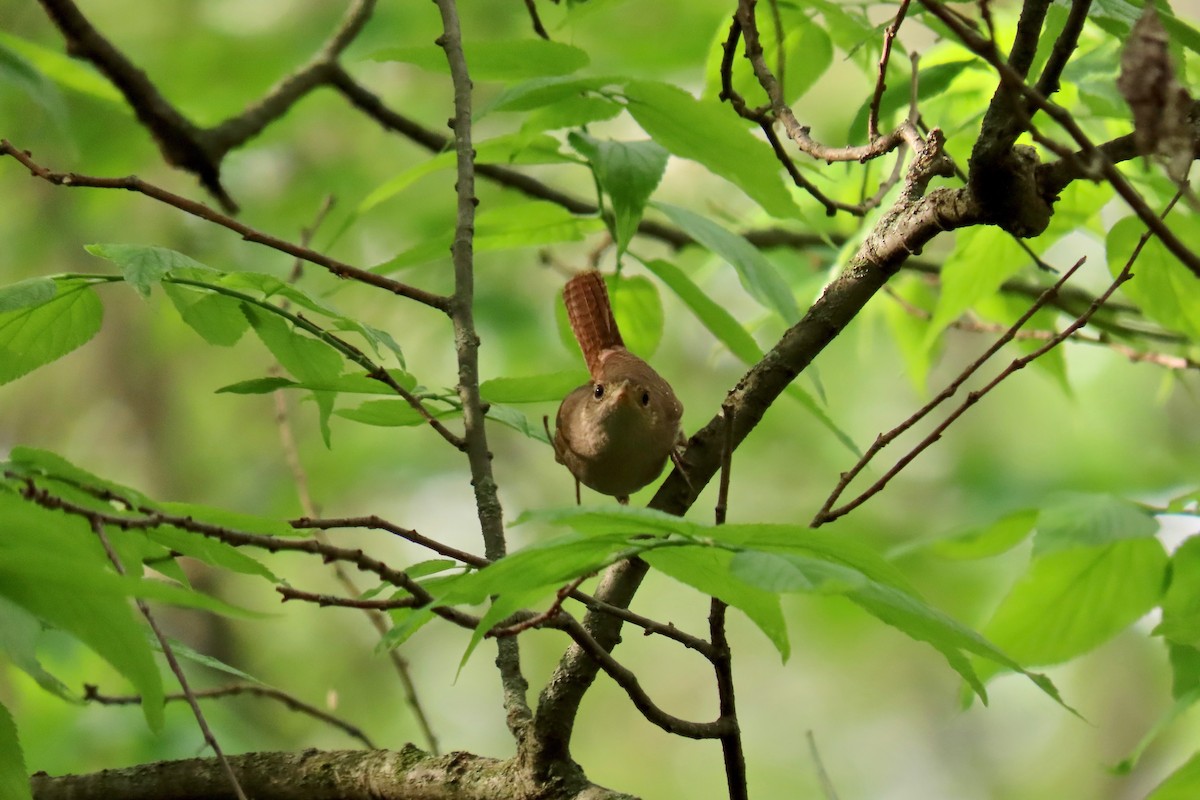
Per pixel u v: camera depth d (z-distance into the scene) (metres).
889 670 20.77
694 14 12.48
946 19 3.25
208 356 17.95
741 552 3.02
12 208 15.56
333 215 14.52
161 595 3.04
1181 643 5.66
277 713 16.64
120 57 8.34
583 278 7.44
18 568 3.25
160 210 15.59
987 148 4.46
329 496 17.16
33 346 5.02
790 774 20.53
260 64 13.49
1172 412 15.70
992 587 13.81
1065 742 19.83
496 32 13.05
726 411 3.81
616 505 3.09
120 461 17.92
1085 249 14.04
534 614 4.77
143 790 5.27
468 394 5.12
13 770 3.57
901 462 4.48
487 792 4.69
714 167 5.79
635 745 20.84
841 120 15.02
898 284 10.55
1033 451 16.08
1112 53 6.61
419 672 18.64
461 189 5.51
